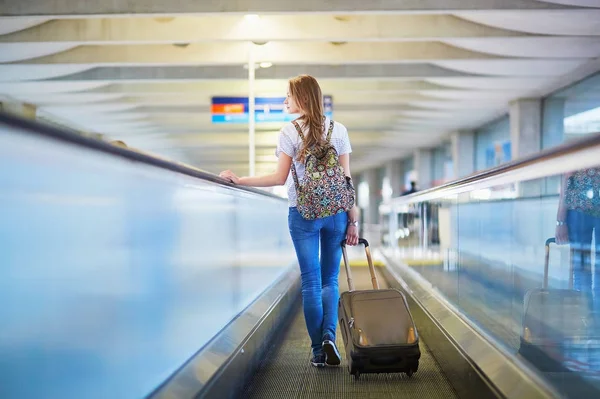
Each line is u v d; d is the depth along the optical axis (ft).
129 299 7.68
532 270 11.53
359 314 13.99
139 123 102.53
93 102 84.12
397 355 13.62
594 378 9.14
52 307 5.75
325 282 15.51
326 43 61.57
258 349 15.55
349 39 52.70
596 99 67.21
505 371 10.28
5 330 5.00
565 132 75.77
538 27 50.34
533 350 10.85
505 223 13.03
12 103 79.20
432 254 22.04
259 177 14.47
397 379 14.38
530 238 11.70
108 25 52.85
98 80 68.85
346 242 15.26
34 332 5.44
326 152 14.39
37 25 52.26
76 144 6.07
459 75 68.28
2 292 4.96
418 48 61.05
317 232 15.06
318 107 14.58
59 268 5.89
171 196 9.45
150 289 8.46
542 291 10.82
